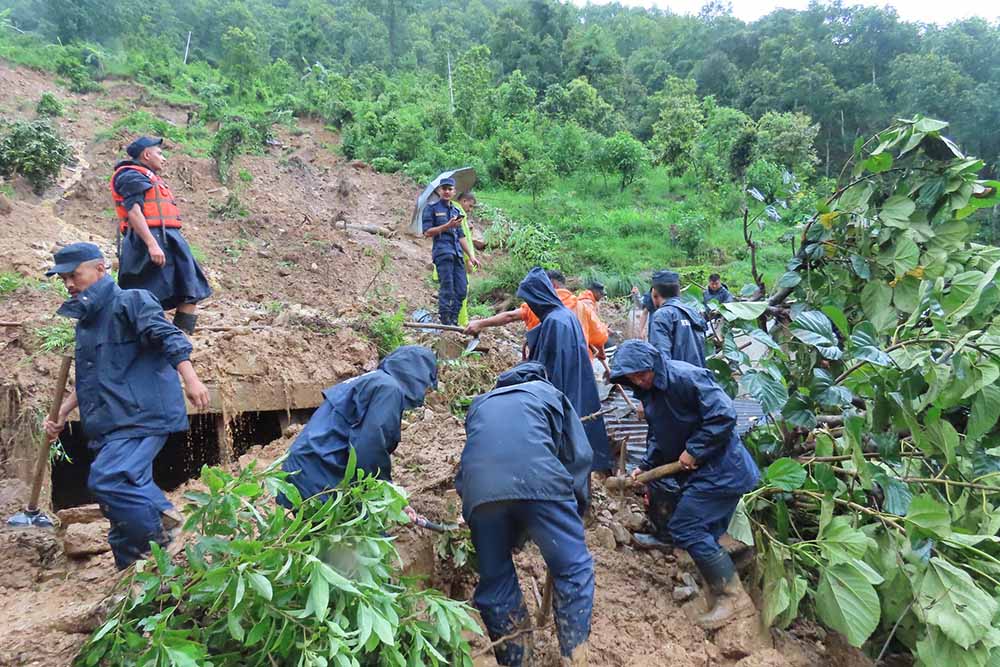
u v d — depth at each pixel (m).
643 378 4.33
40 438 5.06
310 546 2.76
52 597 3.61
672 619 4.25
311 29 42.25
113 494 3.41
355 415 3.49
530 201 22.11
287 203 14.98
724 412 4.12
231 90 27.38
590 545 4.80
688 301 5.39
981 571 3.92
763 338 4.78
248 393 5.81
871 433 4.50
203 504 2.85
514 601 3.46
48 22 29.70
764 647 4.11
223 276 9.77
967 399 4.43
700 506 4.24
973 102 36.47
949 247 5.09
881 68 48.53
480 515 3.37
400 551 3.94
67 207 11.19
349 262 11.73
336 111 25.64
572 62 50.28
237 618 2.57
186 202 12.88
